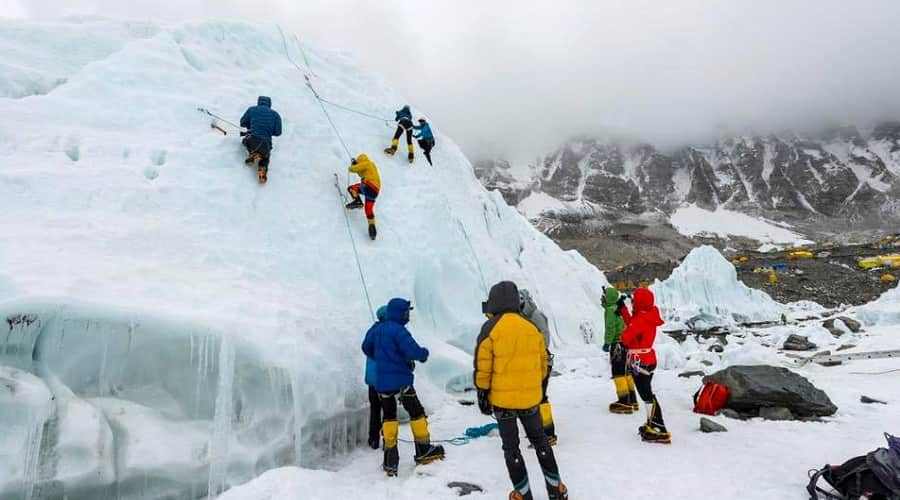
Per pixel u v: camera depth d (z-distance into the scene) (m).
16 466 3.10
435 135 11.39
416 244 7.61
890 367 8.67
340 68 9.86
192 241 5.05
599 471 4.00
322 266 6.12
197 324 4.03
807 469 4.00
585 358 9.73
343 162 7.75
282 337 4.59
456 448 4.70
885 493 3.25
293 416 4.41
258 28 8.63
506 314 3.46
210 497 3.75
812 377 8.18
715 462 4.18
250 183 6.21
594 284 13.33
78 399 3.49
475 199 11.32
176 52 7.07
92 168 5.06
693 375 8.38
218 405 3.97
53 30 6.63
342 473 4.26
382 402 4.27
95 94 5.90
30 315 3.40
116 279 4.09
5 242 3.87
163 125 6.05
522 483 3.28
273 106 7.46
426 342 6.80
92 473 3.33
